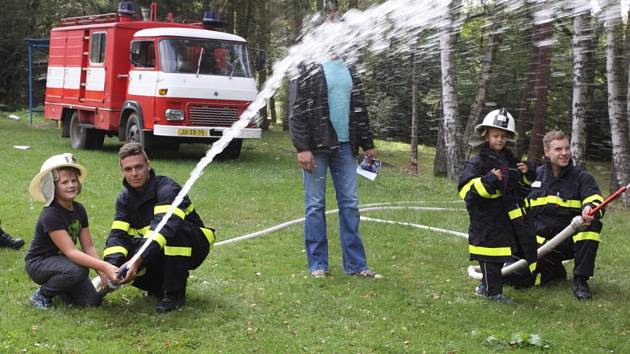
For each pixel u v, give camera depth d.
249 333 4.15
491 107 13.35
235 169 12.50
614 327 4.53
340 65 5.33
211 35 13.44
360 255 5.59
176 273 4.44
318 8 18.44
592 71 13.15
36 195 4.48
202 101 12.98
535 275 5.43
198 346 3.93
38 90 28.22
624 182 10.99
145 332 4.10
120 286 4.46
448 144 12.65
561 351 4.06
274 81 5.25
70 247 4.38
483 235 4.98
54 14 29.27
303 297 4.91
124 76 13.91
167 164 12.65
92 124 14.70
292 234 7.09
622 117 10.98
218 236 6.98
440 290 5.28
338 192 5.54
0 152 12.95
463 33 11.84
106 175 10.68
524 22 6.54
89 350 3.79
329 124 5.34
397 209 8.80
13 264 5.42
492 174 4.80
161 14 23.19
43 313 4.33
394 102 17.14
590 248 5.17
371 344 4.04
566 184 5.48
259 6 23.03
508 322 4.54
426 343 4.11
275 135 21.31
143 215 4.54
